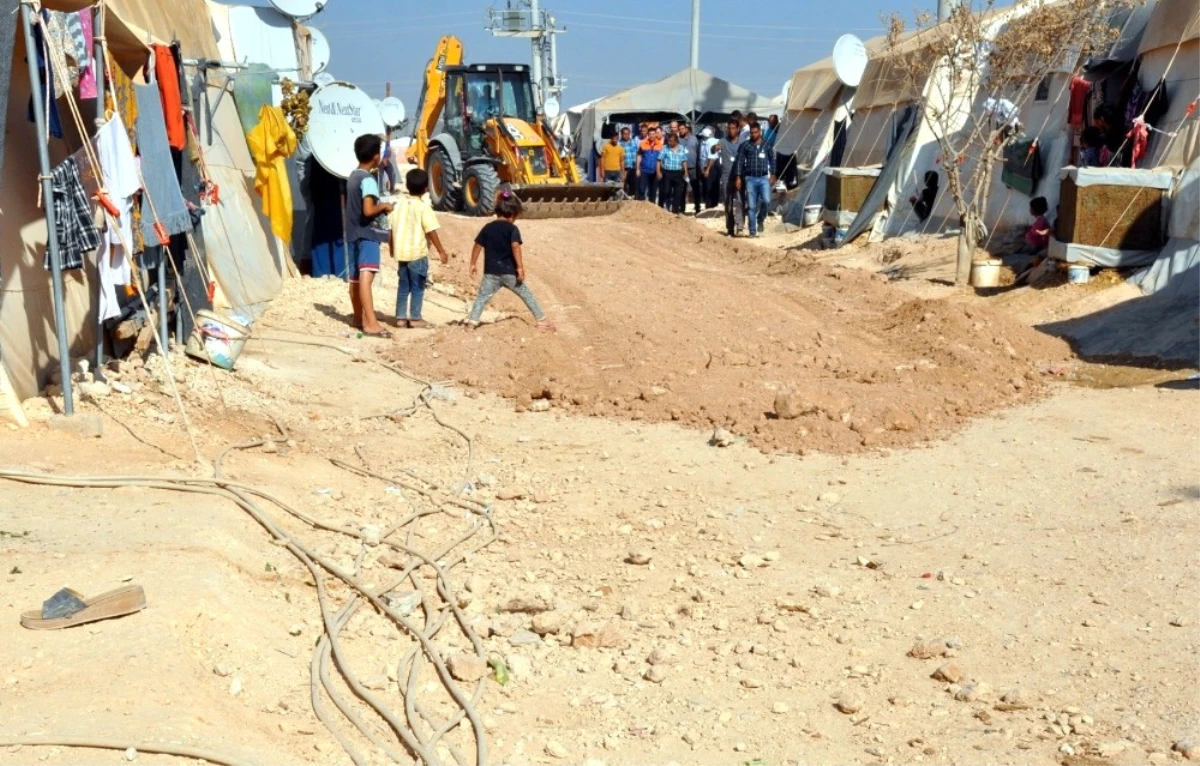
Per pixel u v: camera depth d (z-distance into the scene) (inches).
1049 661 222.8
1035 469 343.6
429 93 1151.6
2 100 306.3
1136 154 645.9
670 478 347.3
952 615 245.6
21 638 192.1
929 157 884.0
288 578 246.8
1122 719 199.0
